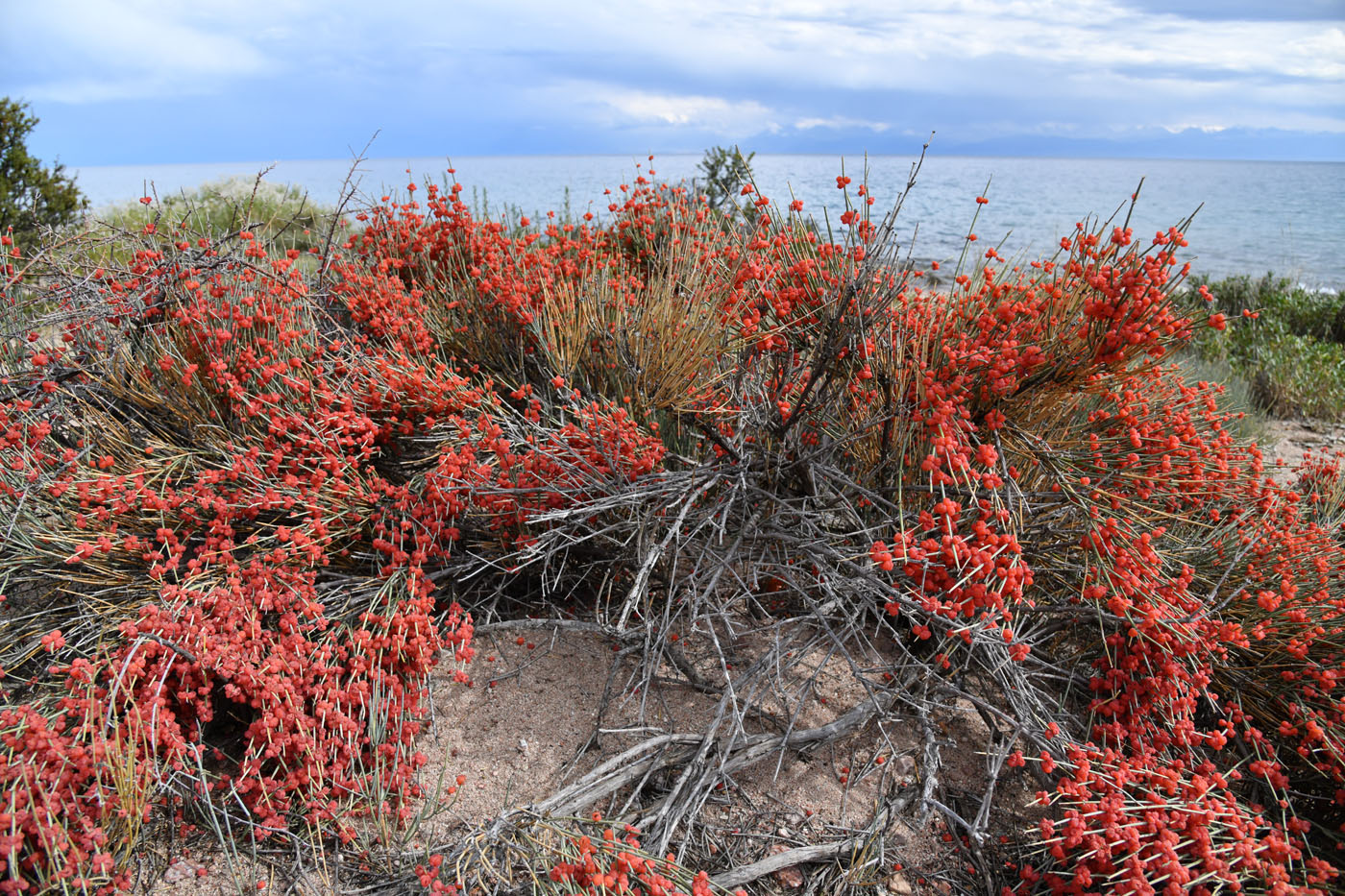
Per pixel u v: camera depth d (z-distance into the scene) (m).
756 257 3.29
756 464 3.03
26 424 2.80
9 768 1.86
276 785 2.15
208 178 11.85
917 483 2.82
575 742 2.54
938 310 2.93
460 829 2.22
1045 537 2.67
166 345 3.14
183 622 2.29
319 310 3.60
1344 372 6.88
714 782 2.28
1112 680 2.46
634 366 3.34
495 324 3.68
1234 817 2.01
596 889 1.91
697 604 2.57
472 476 2.82
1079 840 1.91
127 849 1.96
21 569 2.71
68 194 8.93
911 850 2.26
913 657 2.56
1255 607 2.61
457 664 2.76
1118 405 2.87
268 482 2.78
